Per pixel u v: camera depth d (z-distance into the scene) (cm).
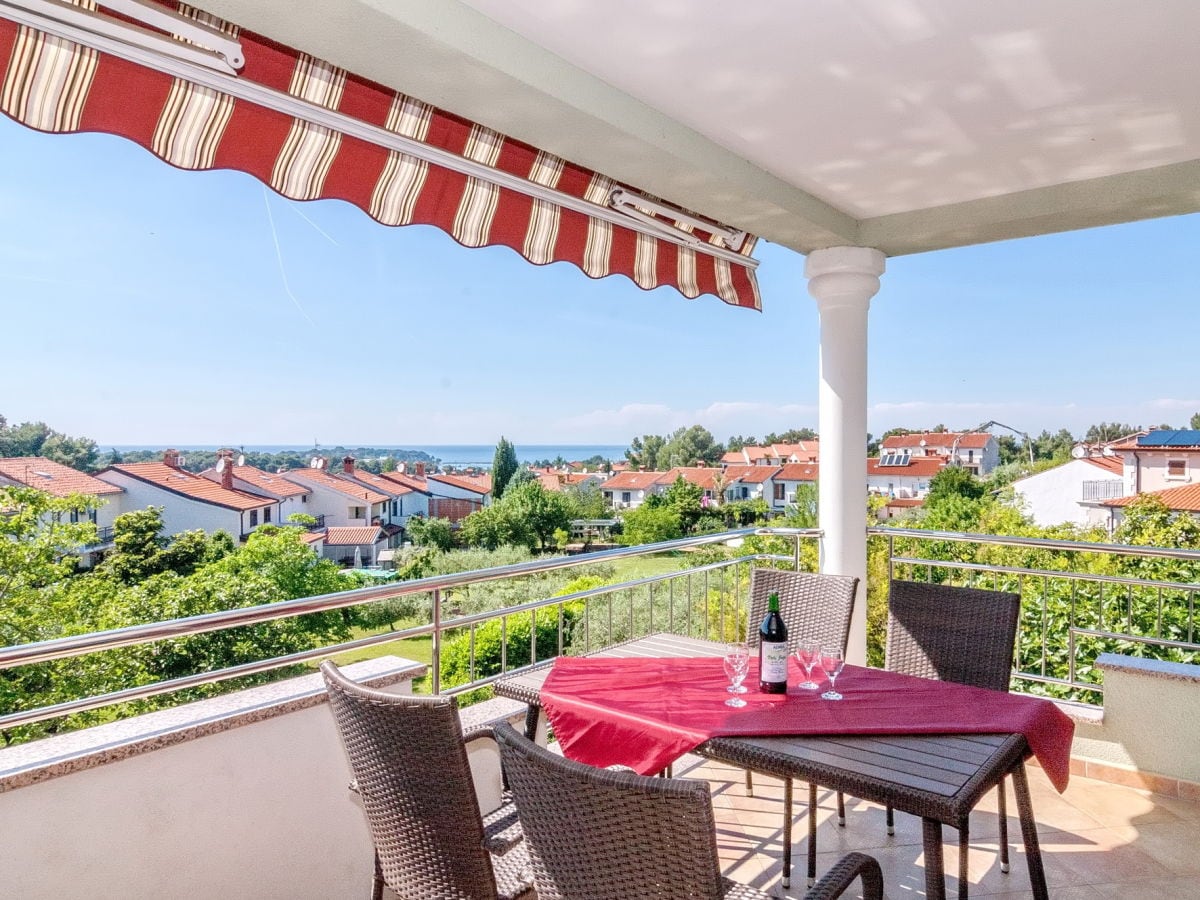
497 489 2852
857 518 433
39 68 171
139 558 1609
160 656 1441
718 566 433
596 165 302
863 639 434
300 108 218
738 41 240
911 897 256
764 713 208
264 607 224
